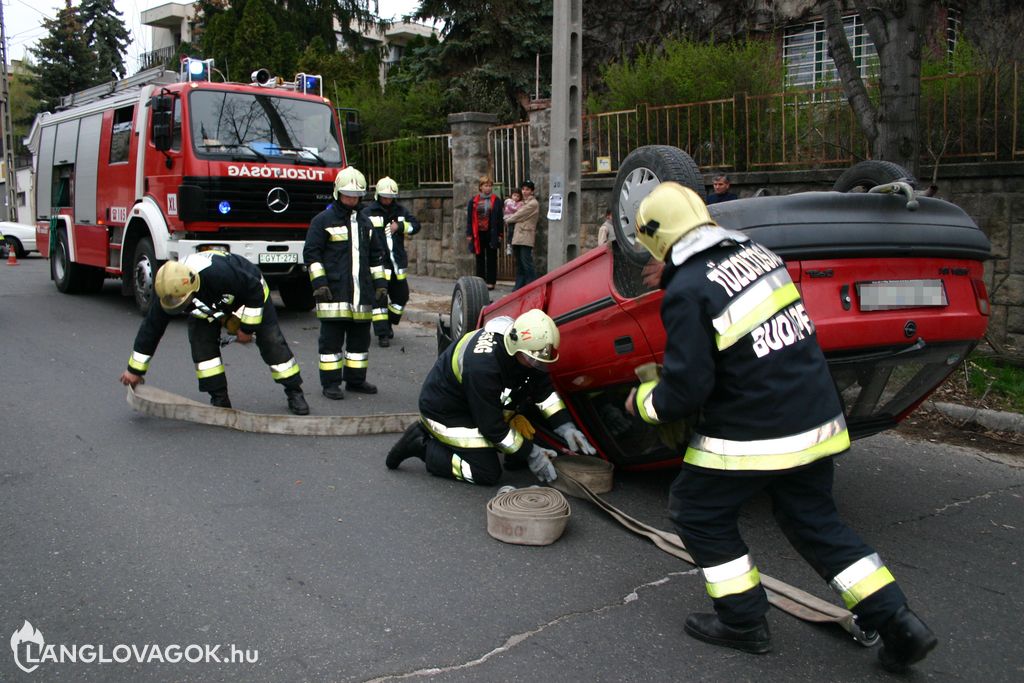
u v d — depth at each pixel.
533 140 12.20
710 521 2.96
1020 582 3.68
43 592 3.49
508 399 4.69
